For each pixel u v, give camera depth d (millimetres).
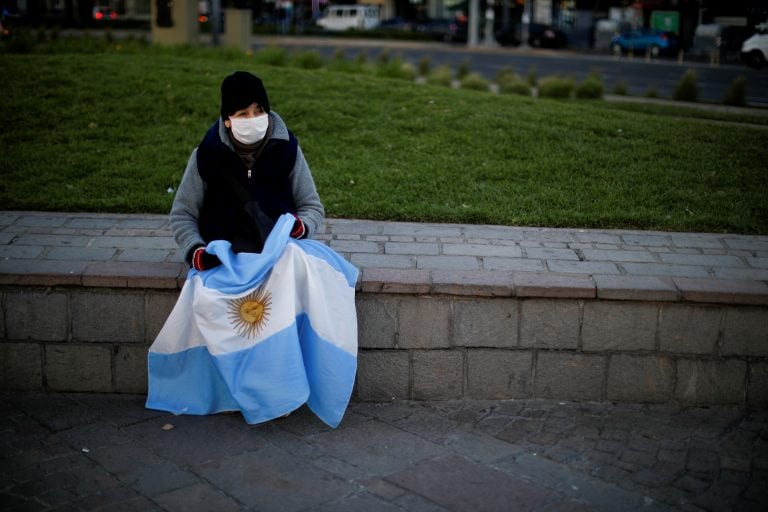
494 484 3645
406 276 4441
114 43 17547
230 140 4156
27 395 4516
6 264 4562
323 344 4039
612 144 8375
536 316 4422
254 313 4004
